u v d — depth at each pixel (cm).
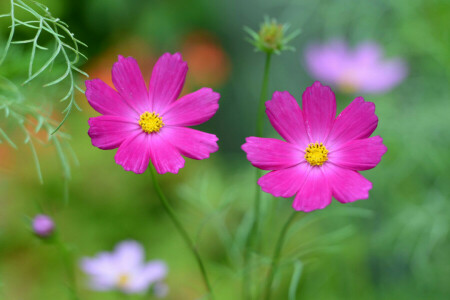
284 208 139
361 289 134
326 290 129
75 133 162
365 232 145
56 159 150
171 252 148
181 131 86
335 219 138
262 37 92
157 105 86
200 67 212
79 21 198
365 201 149
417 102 153
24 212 148
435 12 144
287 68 211
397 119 148
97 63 200
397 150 147
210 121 232
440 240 141
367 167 85
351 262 134
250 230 96
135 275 109
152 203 165
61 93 95
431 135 146
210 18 218
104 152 164
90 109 163
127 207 161
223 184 163
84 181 159
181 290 140
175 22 211
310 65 152
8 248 143
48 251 142
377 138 85
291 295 94
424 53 150
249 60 223
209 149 85
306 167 86
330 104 86
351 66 150
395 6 150
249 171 147
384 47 153
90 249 153
